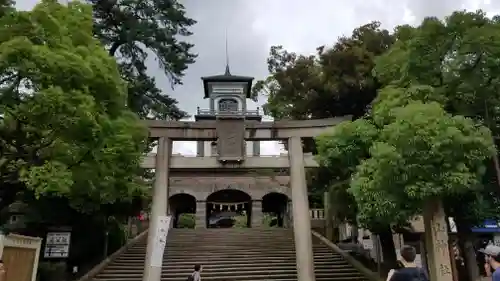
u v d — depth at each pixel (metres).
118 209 20.05
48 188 11.40
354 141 15.93
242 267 19.72
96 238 21.23
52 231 19.03
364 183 13.80
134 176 18.20
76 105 11.33
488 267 5.82
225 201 39.75
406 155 12.45
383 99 15.75
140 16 27.44
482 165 13.02
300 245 17.09
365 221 15.41
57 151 12.26
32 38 11.88
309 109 27.58
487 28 14.55
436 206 13.89
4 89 11.16
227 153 18.17
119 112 14.32
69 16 14.12
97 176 13.66
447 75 15.41
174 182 37.56
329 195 21.38
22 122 11.65
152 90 27.69
